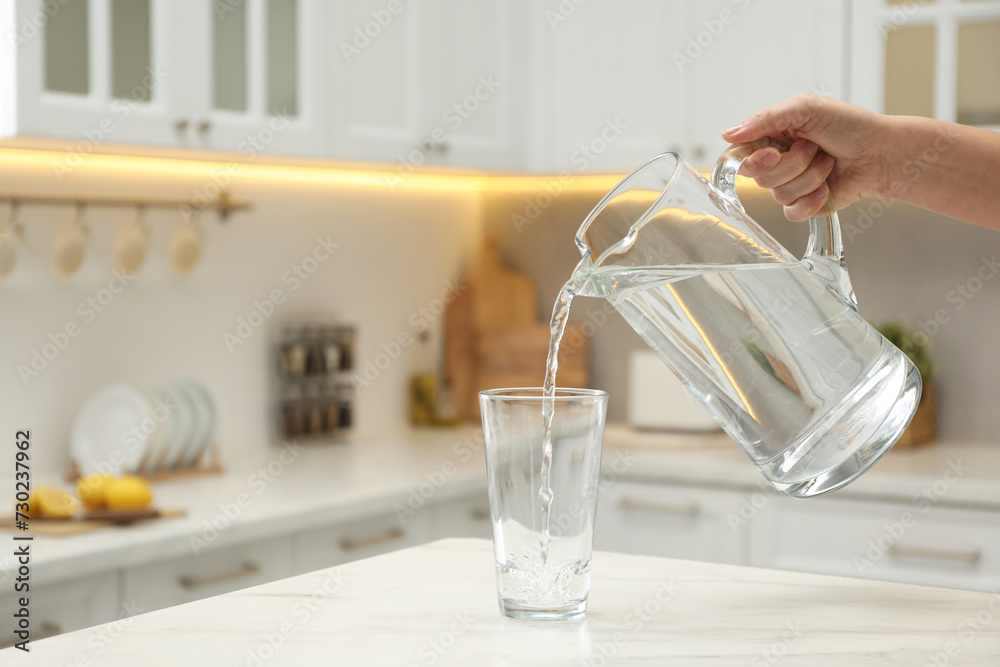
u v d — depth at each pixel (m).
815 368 0.75
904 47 2.11
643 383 2.48
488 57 2.39
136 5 1.70
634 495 2.19
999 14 2.00
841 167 1.04
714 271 0.74
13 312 1.89
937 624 0.75
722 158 0.93
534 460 0.75
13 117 1.54
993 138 0.99
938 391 2.39
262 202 2.35
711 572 0.91
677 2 2.31
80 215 1.98
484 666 0.67
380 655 0.69
